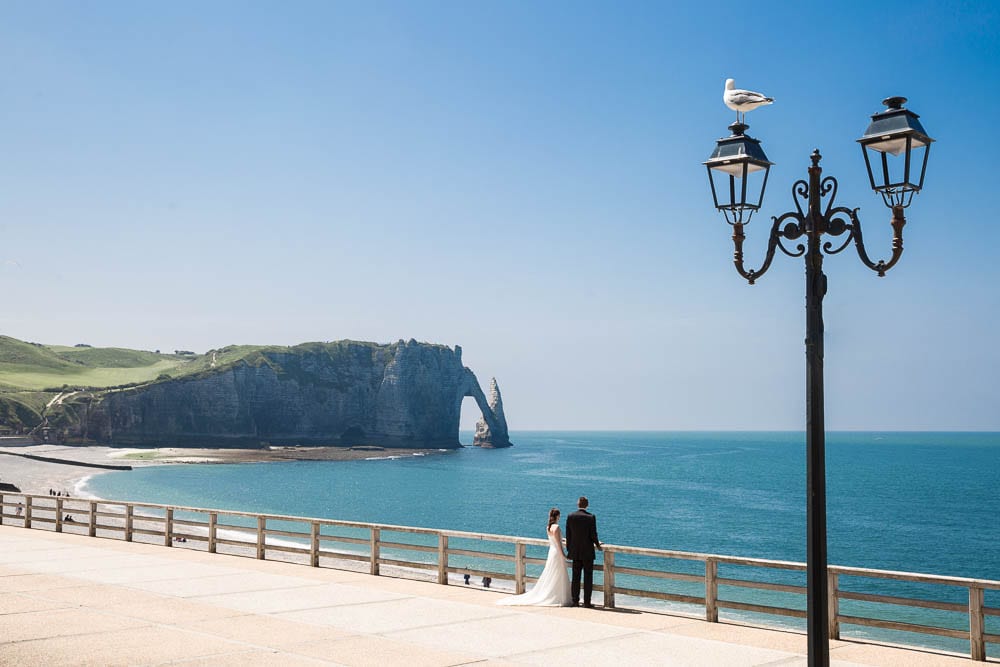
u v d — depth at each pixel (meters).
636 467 199.88
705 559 13.88
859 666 10.87
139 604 15.41
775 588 13.04
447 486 142.12
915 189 8.00
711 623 13.80
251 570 19.61
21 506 29.19
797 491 128.50
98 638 12.62
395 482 150.50
